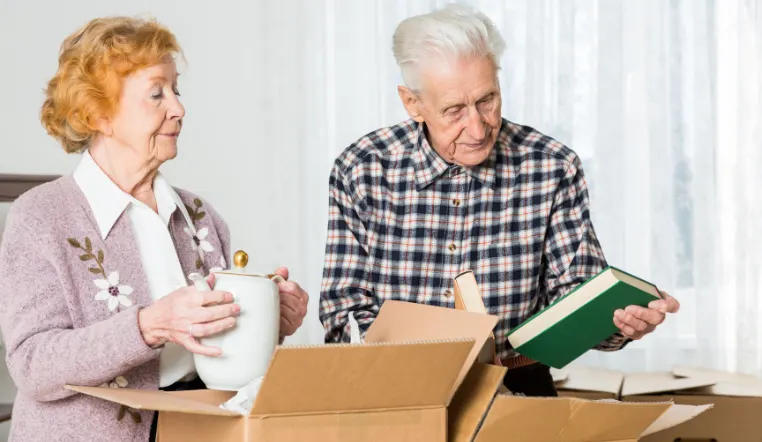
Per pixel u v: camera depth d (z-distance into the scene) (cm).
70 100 143
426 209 183
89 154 151
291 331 146
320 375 107
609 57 331
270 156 351
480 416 119
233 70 351
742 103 329
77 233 144
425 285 183
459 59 161
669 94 332
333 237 185
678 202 335
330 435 111
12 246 139
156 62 145
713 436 210
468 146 169
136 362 128
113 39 141
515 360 182
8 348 135
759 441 208
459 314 130
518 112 335
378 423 113
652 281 333
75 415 138
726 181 331
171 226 159
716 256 332
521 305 183
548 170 183
